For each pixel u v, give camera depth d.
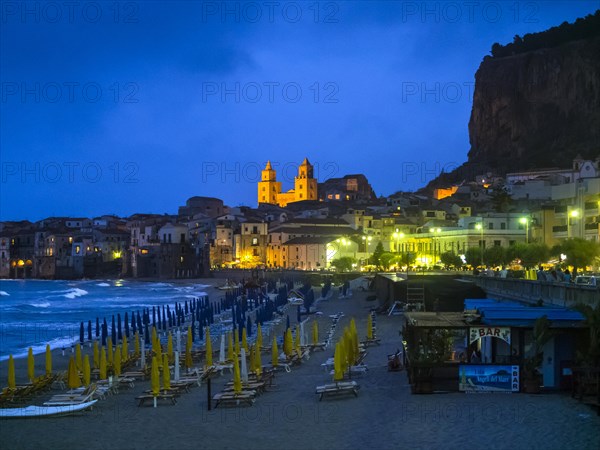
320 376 47.81
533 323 35.06
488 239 148.38
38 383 45.88
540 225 140.25
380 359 51.66
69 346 76.00
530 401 32.81
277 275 195.88
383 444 27.73
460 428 29.06
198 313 94.06
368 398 36.75
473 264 121.88
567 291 47.53
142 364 52.53
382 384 40.50
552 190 155.75
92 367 55.88
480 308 38.19
